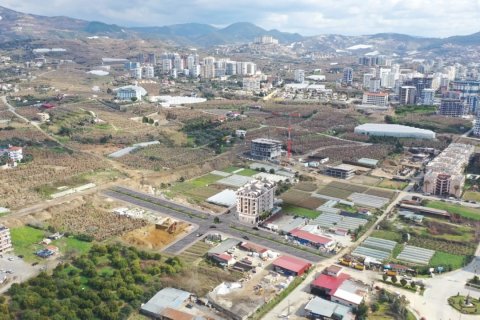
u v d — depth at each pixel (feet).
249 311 597.11
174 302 613.52
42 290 610.65
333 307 607.37
